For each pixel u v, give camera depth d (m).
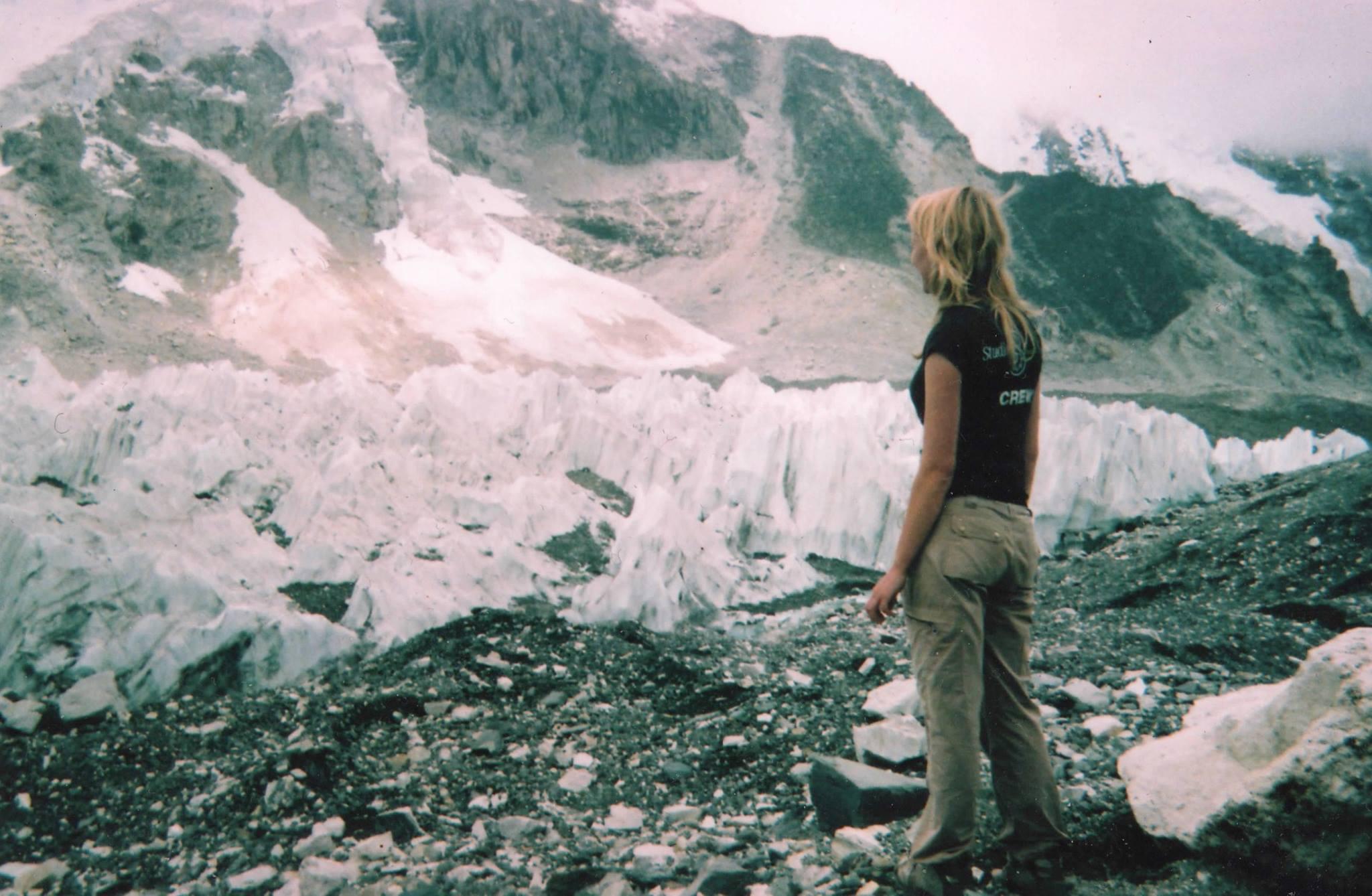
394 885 2.37
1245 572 4.91
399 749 3.24
